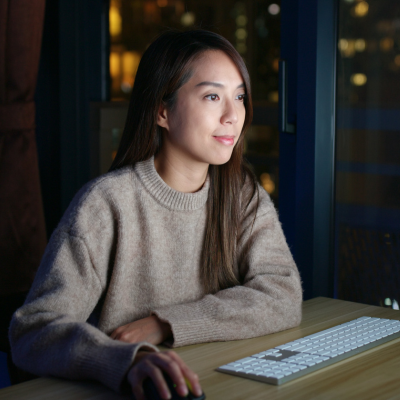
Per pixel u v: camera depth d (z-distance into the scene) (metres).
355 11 1.71
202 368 0.85
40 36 2.26
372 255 1.75
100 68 2.66
